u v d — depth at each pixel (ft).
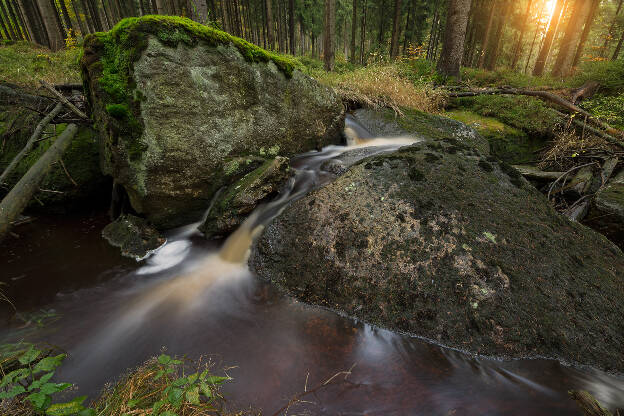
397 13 59.67
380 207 9.14
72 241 11.79
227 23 53.42
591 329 6.90
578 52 54.49
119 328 7.84
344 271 8.32
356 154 15.48
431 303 7.38
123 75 9.61
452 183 9.55
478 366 6.55
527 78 34.58
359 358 6.85
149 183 10.53
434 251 8.00
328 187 10.27
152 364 6.42
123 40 9.65
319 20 115.75
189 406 4.97
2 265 10.28
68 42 43.34
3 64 23.66
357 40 128.26
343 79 28.12
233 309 8.45
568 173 16.56
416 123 20.54
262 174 11.49
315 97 15.94
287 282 8.86
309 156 15.97
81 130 14.61
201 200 11.93
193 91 10.87
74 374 6.44
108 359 6.89
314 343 7.25
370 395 6.03
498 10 67.51
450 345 6.91
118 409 4.97
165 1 37.22
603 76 30.01
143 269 10.32
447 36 31.89
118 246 11.32
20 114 15.29
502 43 78.59
